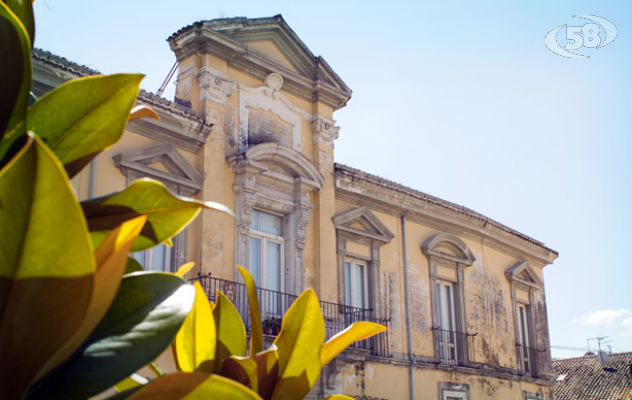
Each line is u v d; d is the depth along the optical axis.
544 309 23.41
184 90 14.23
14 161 0.98
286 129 15.58
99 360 1.27
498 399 19.88
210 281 12.84
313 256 15.54
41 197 0.99
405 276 17.92
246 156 13.97
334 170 16.45
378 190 17.55
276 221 15.13
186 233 13.08
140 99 12.63
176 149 13.19
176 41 14.38
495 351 20.30
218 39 14.17
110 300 1.15
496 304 20.94
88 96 1.38
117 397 1.20
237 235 13.77
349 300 16.53
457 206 19.67
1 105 1.24
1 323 1.05
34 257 1.02
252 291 1.76
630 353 34.41
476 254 20.64
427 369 17.69
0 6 1.25
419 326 17.89
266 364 1.63
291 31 15.70
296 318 1.68
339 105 16.88
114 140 1.41
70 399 1.22
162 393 1.21
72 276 1.04
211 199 13.53
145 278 1.42
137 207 1.38
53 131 1.37
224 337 1.83
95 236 1.41
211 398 1.23
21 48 1.25
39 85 11.26
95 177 11.88
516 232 22.00
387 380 16.56
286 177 15.05
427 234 19.03
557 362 36.19
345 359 15.10
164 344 1.31
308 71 16.30
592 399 32.12
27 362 1.08
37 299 1.05
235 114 14.49
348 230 16.48
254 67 15.07
